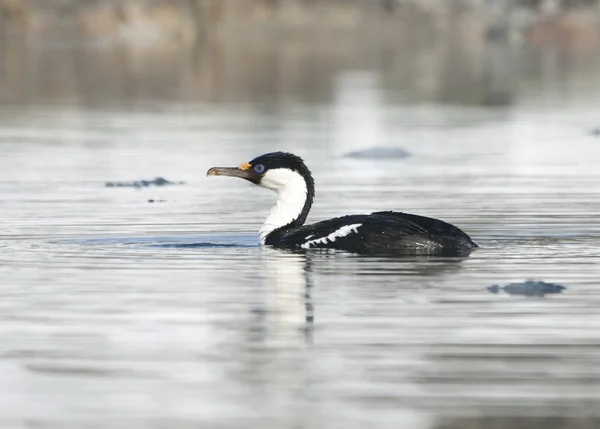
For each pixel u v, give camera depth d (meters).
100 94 40.00
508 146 27.69
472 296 12.86
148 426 9.23
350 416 9.41
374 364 10.59
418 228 15.18
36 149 27.56
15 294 13.12
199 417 9.41
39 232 17.11
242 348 11.09
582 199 19.91
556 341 11.19
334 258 14.87
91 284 13.58
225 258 15.03
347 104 37.06
